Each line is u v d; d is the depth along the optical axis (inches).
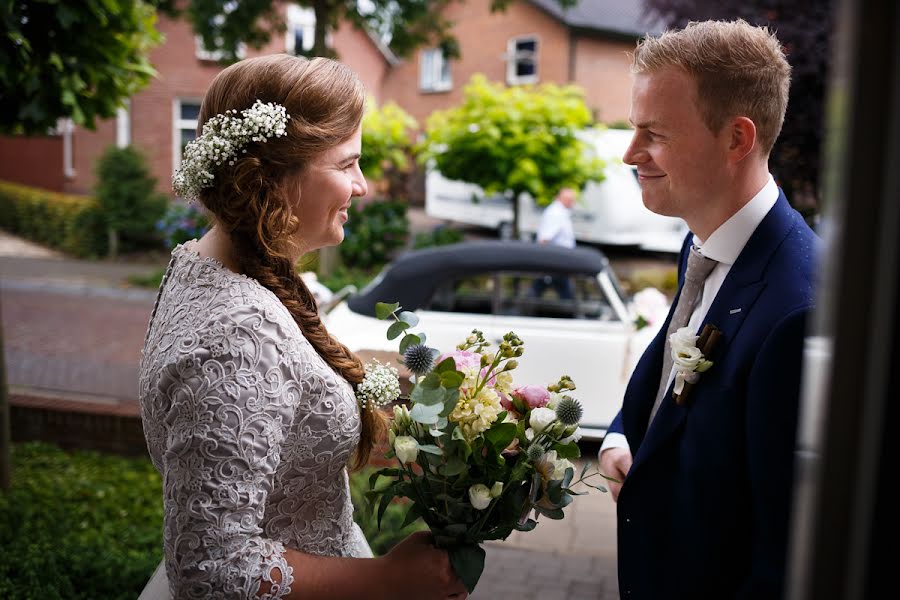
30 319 389.7
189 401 47.1
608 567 155.4
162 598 58.9
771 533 53.6
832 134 23.4
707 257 63.4
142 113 761.0
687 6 396.5
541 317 210.4
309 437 52.5
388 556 53.4
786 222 59.7
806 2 349.4
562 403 54.6
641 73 61.5
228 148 51.8
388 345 197.5
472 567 53.2
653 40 61.7
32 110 134.0
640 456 62.3
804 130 339.0
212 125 53.4
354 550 60.3
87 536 148.4
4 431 167.8
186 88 759.7
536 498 55.2
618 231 509.7
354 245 516.7
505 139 397.1
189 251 56.4
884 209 22.6
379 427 59.6
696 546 58.5
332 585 50.0
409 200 839.7
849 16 22.5
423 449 51.4
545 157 397.4
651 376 71.5
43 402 207.5
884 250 22.7
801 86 340.2
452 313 210.2
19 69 128.1
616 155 483.8
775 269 57.7
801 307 54.4
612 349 206.1
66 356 309.3
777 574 52.7
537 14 803.4
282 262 56.4
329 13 472.4
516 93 411.8
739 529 57.7
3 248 639.1
